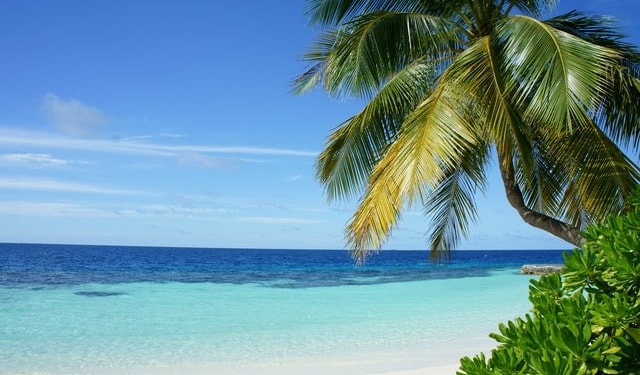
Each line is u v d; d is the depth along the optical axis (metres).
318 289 25.81
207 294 22.64
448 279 34.06
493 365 1.73
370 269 50.78
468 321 14.86
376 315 16.12
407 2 8.78
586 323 1.74
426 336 12.53
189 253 107.69
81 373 8.95
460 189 9.47
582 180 6.91
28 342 11.54
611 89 7.07
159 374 8.94
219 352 10.70
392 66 8.63
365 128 8.49
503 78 6.88
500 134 6.48
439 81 8.05
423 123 6.85
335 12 9.13
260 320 15.00
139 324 14.13
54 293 21.91
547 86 6.26
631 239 1.96
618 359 1.60
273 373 9.02
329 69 8.86
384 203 6.68
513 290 25.17
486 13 8.32
